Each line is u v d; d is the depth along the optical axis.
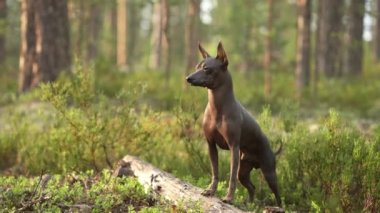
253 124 7.76
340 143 8.69
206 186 8.56
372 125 16.70
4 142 11.71
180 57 50.12
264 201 9.09
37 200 7.25
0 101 19.41
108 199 7.47
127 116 10.62
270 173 8.14
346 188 7.98
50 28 20.56
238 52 34.78
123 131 10.62
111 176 8.94
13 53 41.88
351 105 21.67
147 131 10.66
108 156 10.83
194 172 10.13
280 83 26.64
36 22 20.62
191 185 7.99
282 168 9.74
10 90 23.02
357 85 25.64
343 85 25.94
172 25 48.84
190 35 25.84
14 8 38.25
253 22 33.34
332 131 8.85
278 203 8.38
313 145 9.23
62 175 9.82
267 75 23.89
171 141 11.54
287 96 22.69
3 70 30.03
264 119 10.30
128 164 9.16
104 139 10.38
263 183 9.58
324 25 30.98
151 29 53.12
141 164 8.88
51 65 20.58
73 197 7.66
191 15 25.88
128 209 7.11
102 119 10.60
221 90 7.35
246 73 31.64
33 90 19.78
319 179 8.92
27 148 11.34
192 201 6.99
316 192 8.77
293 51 41.12
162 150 11.31
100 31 40.47
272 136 10.42
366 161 8.03
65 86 10.43
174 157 11.07
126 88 20.02
